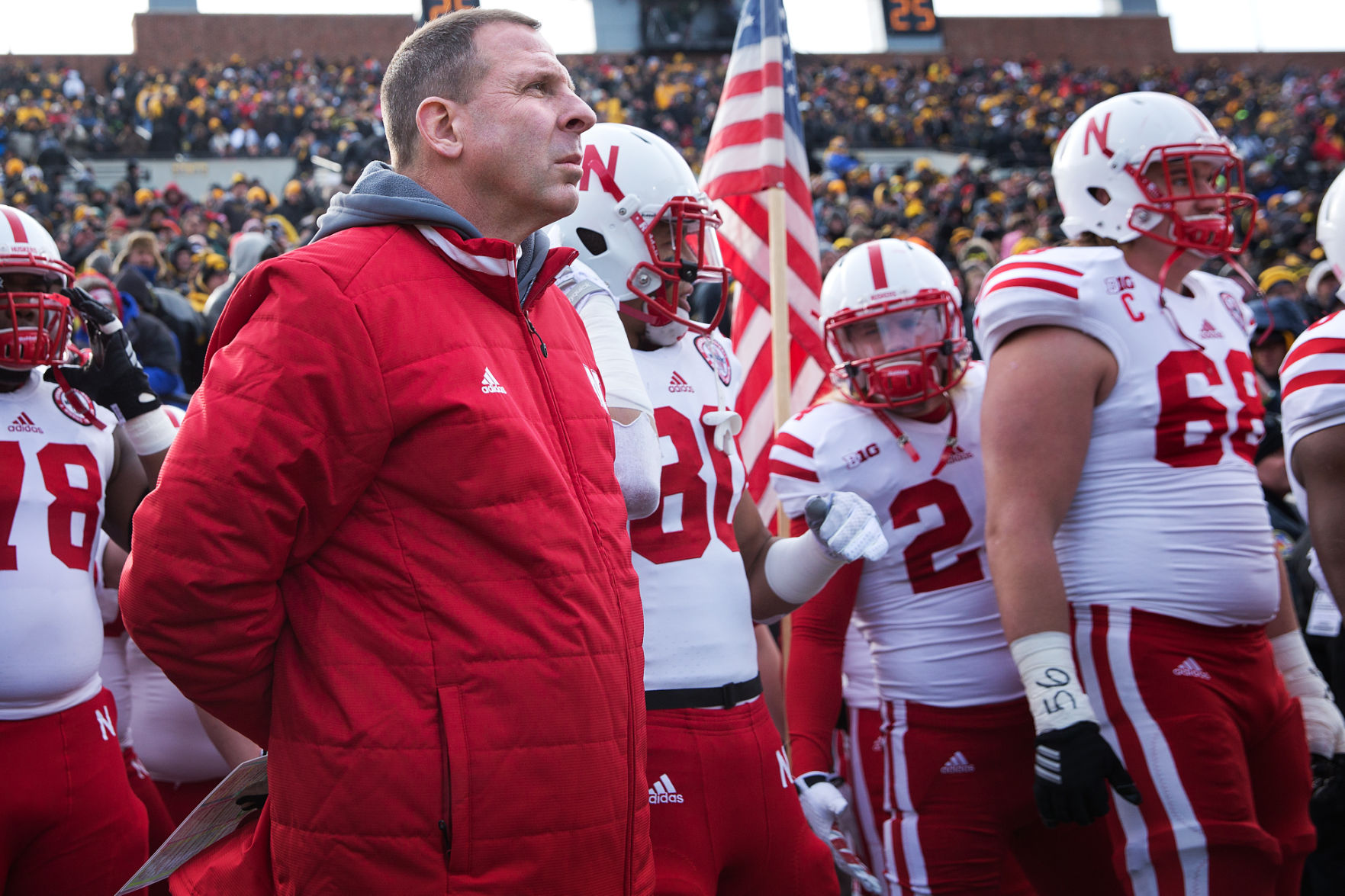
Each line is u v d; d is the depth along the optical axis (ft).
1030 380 6.78
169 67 85.66
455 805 4.36
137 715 9.01
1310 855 8.89
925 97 87.30
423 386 4.57
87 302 7.52
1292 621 7.95
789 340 10.37
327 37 88.63
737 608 6.73
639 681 4.94
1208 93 91.71
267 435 4.37
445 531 4.59
